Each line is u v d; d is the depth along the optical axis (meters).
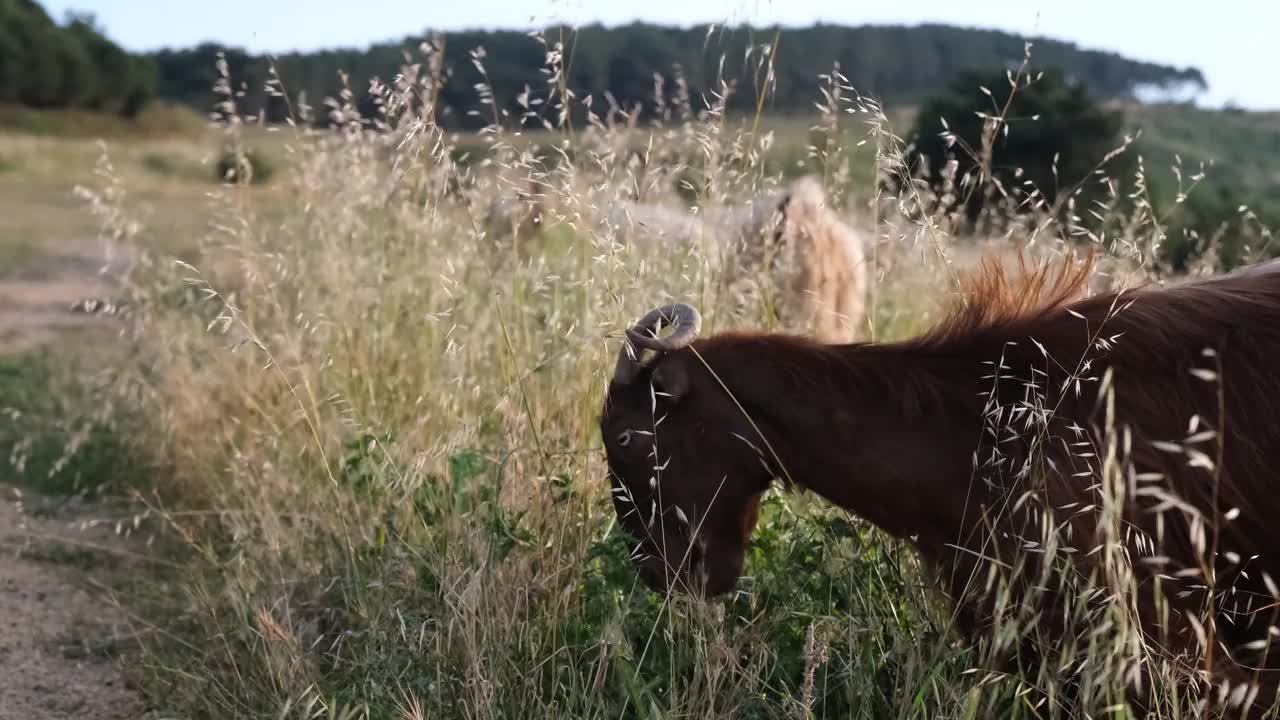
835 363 3.69
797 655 3.96
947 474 3.55
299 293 6.41
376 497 5.08
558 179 5.03
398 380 5.92
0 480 7.34
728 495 3.81
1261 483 3.27
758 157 5.13
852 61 41.97
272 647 4.32
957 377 3.63
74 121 57.16
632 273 4.94
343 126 6.54
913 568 4.09
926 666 3.63
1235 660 3.38
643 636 4.18
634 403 3.87
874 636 3.87
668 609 4.02
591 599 4.27
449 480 4.85
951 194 5.24
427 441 5.47
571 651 4.11
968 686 3.59
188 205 13.25
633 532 3.97
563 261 5.45
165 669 4.51
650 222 5.23
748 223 6.36
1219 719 3.20
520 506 4.63
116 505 6.89
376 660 4.08
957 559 3.59
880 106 4.65
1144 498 3.28
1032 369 3.51
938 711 3.42
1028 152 10.94
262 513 5.45
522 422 4.83
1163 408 3.36
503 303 5.53
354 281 6.32
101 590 5.69
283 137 6.82
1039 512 3.34
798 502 4.68
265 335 6.48
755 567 4.35
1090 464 3.33
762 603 4.18
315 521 5.26
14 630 5.21
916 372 3.65
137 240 8.01
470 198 5.87
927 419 3.59
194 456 6.36
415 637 4.13
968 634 3.69
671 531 3.85
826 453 3.65
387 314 6.29
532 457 4.72
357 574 4.55
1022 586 3.39
